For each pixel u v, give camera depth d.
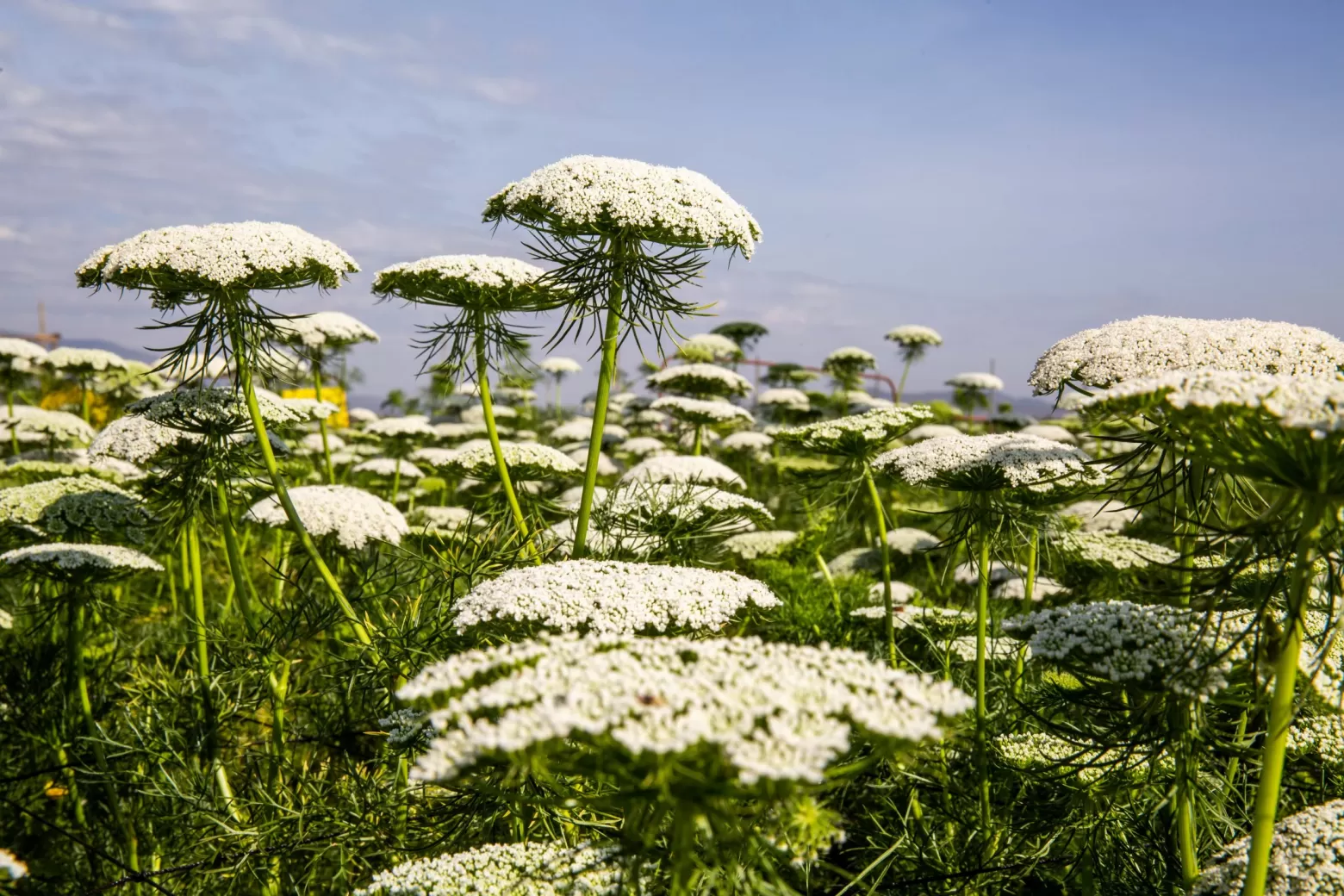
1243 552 0.37
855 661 0.32
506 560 0.59
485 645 0.49
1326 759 0.42
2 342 1.19
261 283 0.54
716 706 0.30
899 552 0.98
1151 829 0.46
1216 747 0.40
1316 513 0.34
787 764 0.26
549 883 0.38
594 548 0.63
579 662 0.32
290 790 0.56
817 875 0.48
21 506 0.69
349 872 0.53
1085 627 0.41
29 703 0.64
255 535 0.90
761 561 0.86
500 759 0.30
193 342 0.55
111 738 0.62
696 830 0.31
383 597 0.61
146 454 0.61
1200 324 0.46
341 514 0.62
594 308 0.55
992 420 2.10
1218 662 0.37
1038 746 0.48
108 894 0.56
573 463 0.75
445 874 0.39
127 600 0.83
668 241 0.54
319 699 0.65
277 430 0.71
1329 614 0.36
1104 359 0.46
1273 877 0.37
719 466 0.82
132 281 0.53
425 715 0.44
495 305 0.58
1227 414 0.34
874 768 0.51
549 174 0.54
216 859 0.52
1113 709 0.42
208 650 0.65
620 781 0.32
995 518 0.53
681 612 0.42
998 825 0.47
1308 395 0.32
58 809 0.62
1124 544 0.67
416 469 1.27
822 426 0.62
